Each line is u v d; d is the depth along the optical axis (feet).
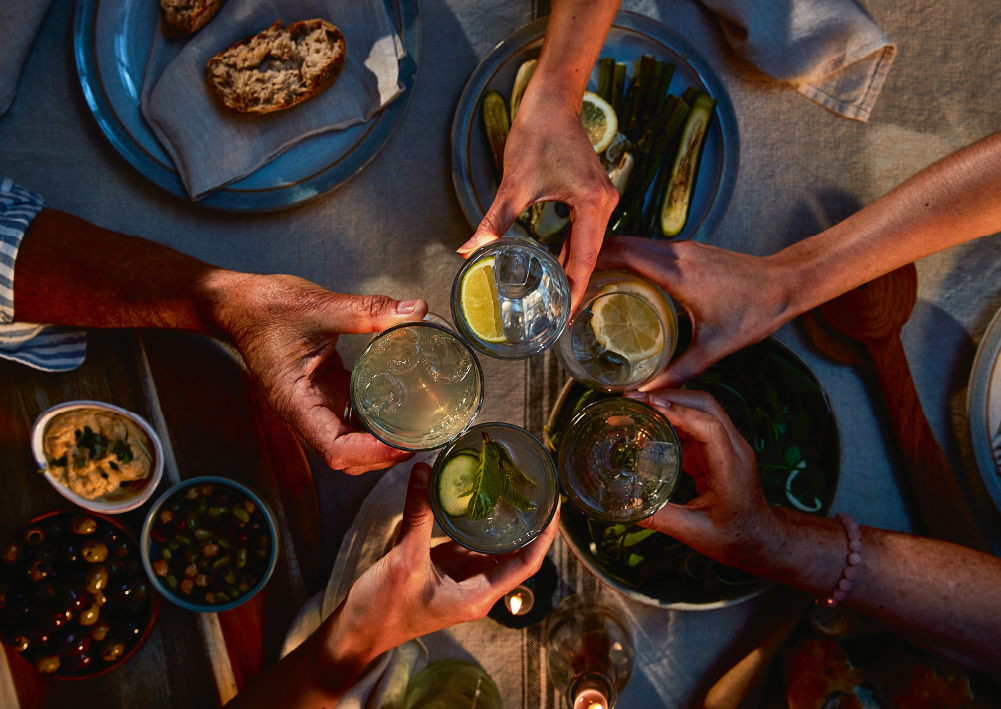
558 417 4.92
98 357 5.16
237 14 4.94
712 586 4.94
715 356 4.83
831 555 4.65
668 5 5.48
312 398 4.33
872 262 4.86
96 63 5.01
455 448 4.10
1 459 5.10
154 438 4.91
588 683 4.55
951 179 4.78
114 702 5.06
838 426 4.85
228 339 4.69
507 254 4.15
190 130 4.97
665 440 4.16
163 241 5.33
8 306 4.76
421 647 5.17
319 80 4.94
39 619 4.71
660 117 5.08
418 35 5.12
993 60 5.50
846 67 5.29
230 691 5.12
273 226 5.36
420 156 5.41
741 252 5.45
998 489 5.02
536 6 5.47
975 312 5.42
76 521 4.86
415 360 4.02
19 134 5.28
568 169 4.48
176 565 4.87
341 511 5.27
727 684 4.97
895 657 4.83
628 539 4.82
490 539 4.01
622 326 4.65
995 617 4.52
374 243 5.39
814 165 5.49
